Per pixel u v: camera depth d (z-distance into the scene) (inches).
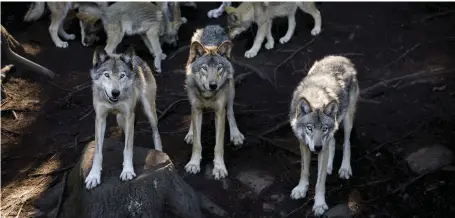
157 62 358.9
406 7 420.5
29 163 284.8
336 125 239.6
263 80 353.4
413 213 256.7
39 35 389.7
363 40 386.9
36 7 399.9
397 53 373.7
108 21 355.3
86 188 226.7
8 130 308.2
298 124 241.0
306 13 418.0
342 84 262.7
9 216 248.7
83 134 305.9
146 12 354.6
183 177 274.4
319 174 249.0
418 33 391.5
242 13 378.3
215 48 269.6
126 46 386.9
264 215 257.0
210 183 272.1
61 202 248.8
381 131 307.7
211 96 264.8
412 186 269.4
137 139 302.5
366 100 333.7
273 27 406.6
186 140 299.9
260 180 275.3
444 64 362.0
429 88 340.2
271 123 316.2
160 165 237.9
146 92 258.4
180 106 331.3
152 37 358.0
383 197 264.4
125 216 228.1
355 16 412.2
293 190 263.7
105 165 235.5
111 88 221.1
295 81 354.0
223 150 283.0
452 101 327.6
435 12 413.4
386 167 282.7
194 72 263.9
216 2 431.8
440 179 272.4
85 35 376.8
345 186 271.0
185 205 243.4
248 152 294.5
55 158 287.6
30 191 263.4
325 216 251.9
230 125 300.2
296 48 381.1
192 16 421.1
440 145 292.0
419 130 305.7
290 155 291.9
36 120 317.4
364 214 255.3
